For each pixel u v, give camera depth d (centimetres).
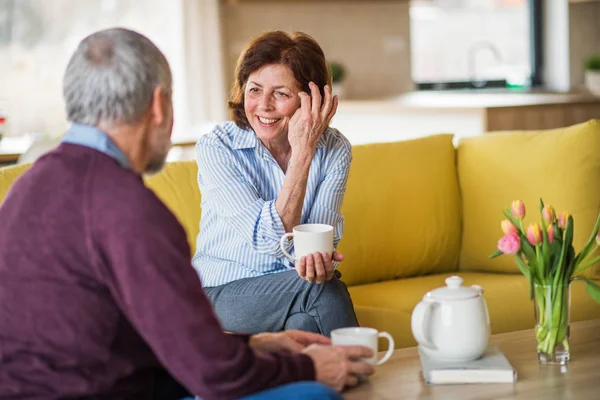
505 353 221
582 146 344
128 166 174
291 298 257
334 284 259
